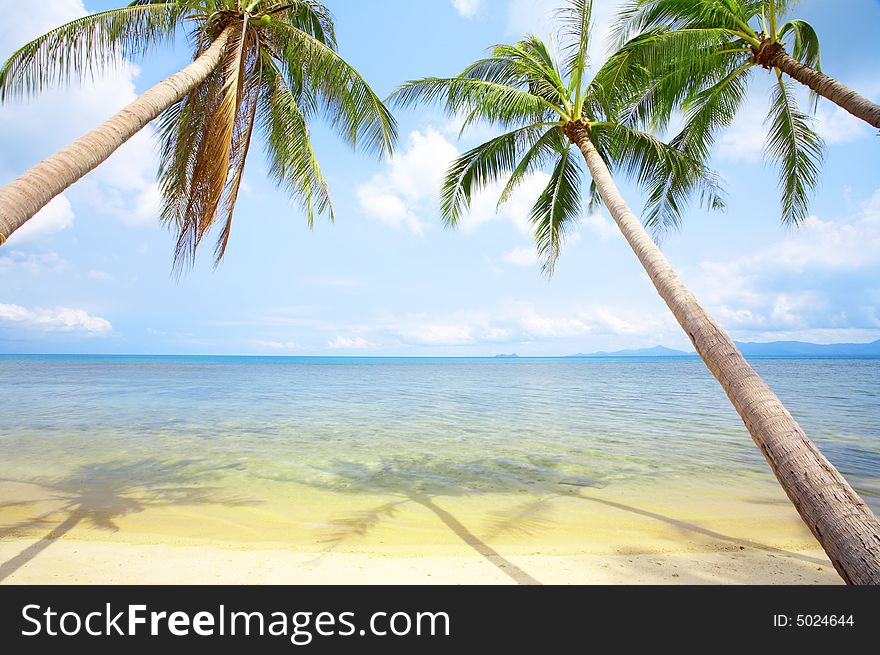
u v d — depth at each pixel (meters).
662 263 5.26
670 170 9.79
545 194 11.53
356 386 32.94
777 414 3.33
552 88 9.35
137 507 6.57
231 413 17.11
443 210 10.53
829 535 2.75
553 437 12.61
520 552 5.09
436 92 9.09
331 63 7.91
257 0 7.59
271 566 4.59
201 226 7.00
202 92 7.68
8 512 6.19
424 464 9.48
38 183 4.20
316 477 8.42
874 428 13.38
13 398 21.47
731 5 7.62
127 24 6.98
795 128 9.28
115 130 5.06
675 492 7.57
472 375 53.06
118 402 20.20
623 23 8.62
